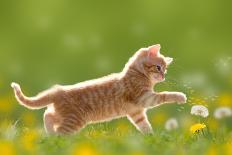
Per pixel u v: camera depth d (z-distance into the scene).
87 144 8.67
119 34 26.00
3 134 10.76
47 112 11.86
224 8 27.33
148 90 12.53
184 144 9.36
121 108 12.35
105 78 12.50
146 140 9.40
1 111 14.29
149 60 12.73
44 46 25.25
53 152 8.27
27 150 8.24
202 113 11.66
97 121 12.27
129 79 12.47
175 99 12.45
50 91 11.94
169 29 26.25
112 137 9.66
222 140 10.12
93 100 12.07
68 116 11.77
